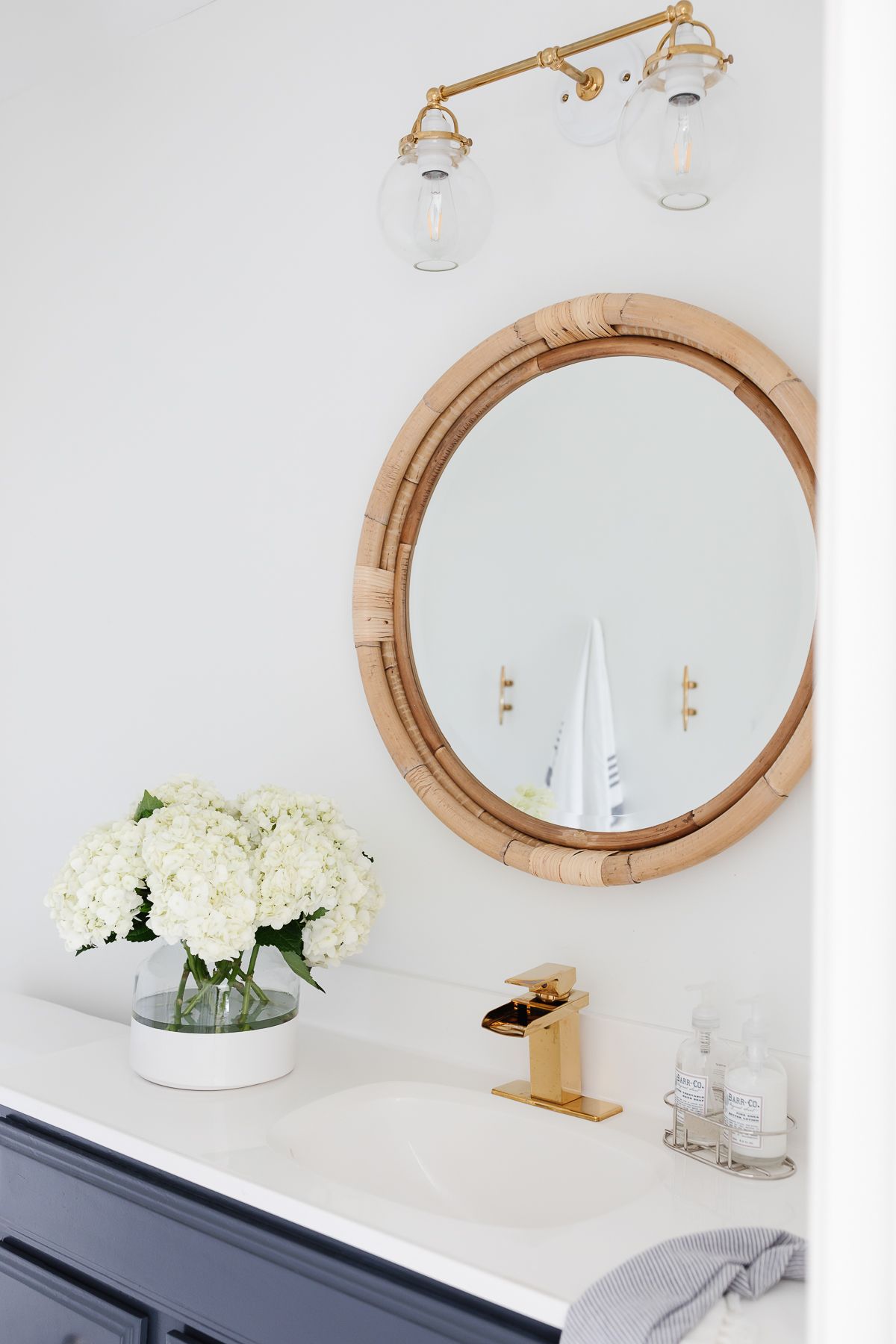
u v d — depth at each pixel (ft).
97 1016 6.82
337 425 5.89
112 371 6.93
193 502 6.48
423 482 5.43
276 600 6.09
